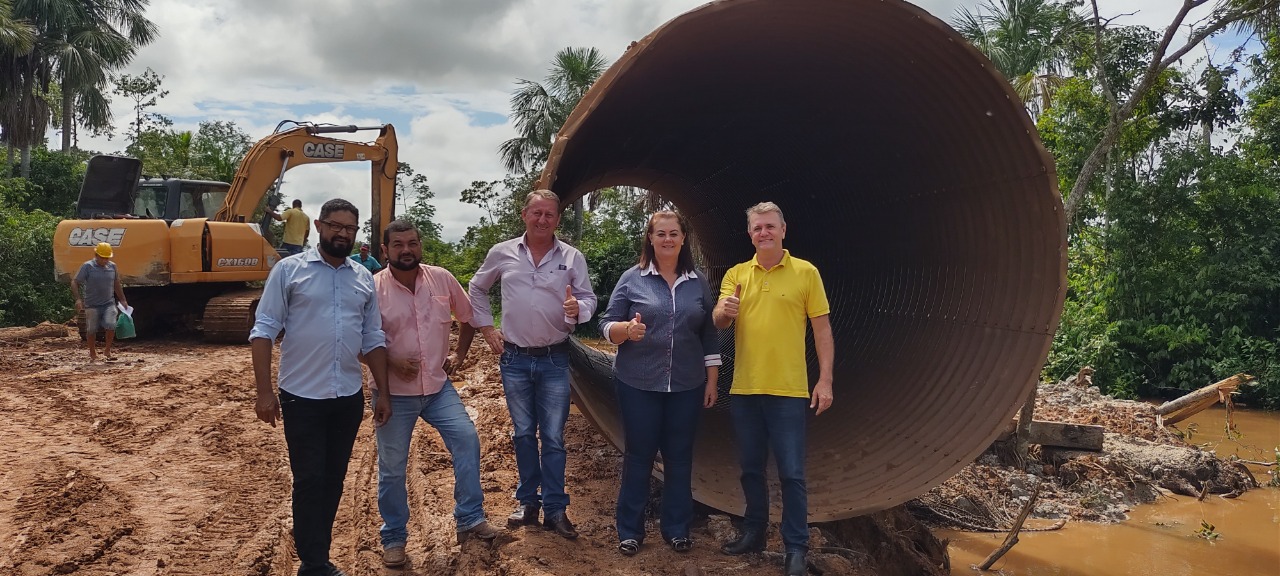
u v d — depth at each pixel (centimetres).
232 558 480
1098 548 671
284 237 1534
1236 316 1484
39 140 2969
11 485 601
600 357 970
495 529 486
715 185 1025
